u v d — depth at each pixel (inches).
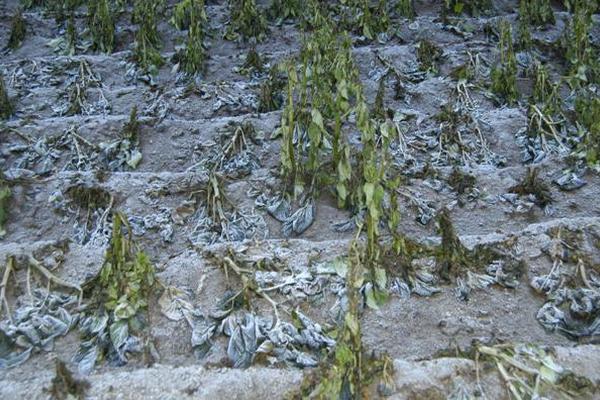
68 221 117.2
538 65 155.9
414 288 98.8
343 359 77.0
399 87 157.2
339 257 100.8
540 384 81.0
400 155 135.0
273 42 187.8
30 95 157.5
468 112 149.0
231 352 87.8
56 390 78.7
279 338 89.2
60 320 91.9
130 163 133.6
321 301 96.0
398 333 93.4
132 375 82.0
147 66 168.6
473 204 121.9
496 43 179.2
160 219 115.9
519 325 94.8
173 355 89.0
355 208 115.6
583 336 92.7
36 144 135.3
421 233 115.5
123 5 199.5
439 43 185.2
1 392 79.0
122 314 89.7
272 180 122.6
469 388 80.8
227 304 94.3
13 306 94.7
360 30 187.3
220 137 137.6
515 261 102.7
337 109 113.3
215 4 213.2
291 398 79.2
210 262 102.5
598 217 114.7
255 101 155.7
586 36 161.0
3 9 206.1
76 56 175.3
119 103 156.4
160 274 100.0
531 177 123.0
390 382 80.4
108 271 92.7
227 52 184.9
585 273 100.0
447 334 93.4
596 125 127.6
